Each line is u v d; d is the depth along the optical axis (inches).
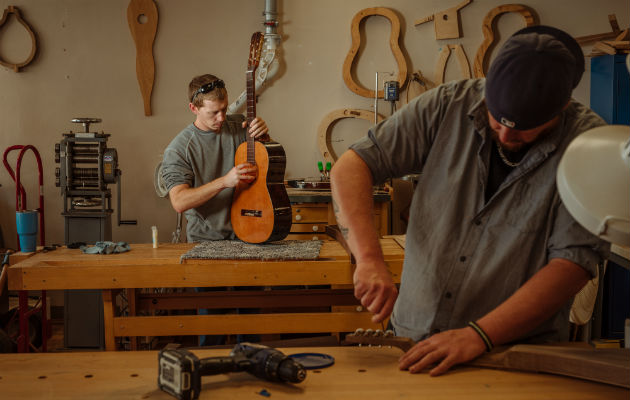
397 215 187.9
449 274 57.3
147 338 157.9
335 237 121.8
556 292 51.2
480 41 181.5
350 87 183.2
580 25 178.7
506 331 51.4
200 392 47.2
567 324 59.1
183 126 186.1
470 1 180.1
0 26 182.7
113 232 187.9
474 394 46.9
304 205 161.9
